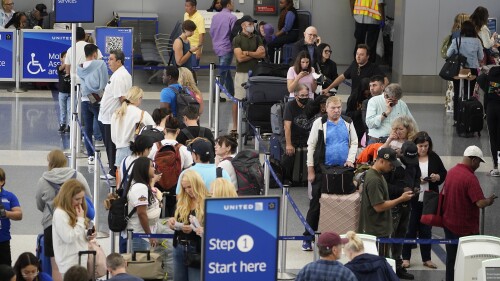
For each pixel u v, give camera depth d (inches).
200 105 1037.8
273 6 1753.2
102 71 1083.3
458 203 759.1
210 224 491.5
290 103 987.3
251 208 494.6
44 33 1440.7
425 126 1295.5
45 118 1294.3
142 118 931.3
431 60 1524.4
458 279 717.3
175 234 670.5
